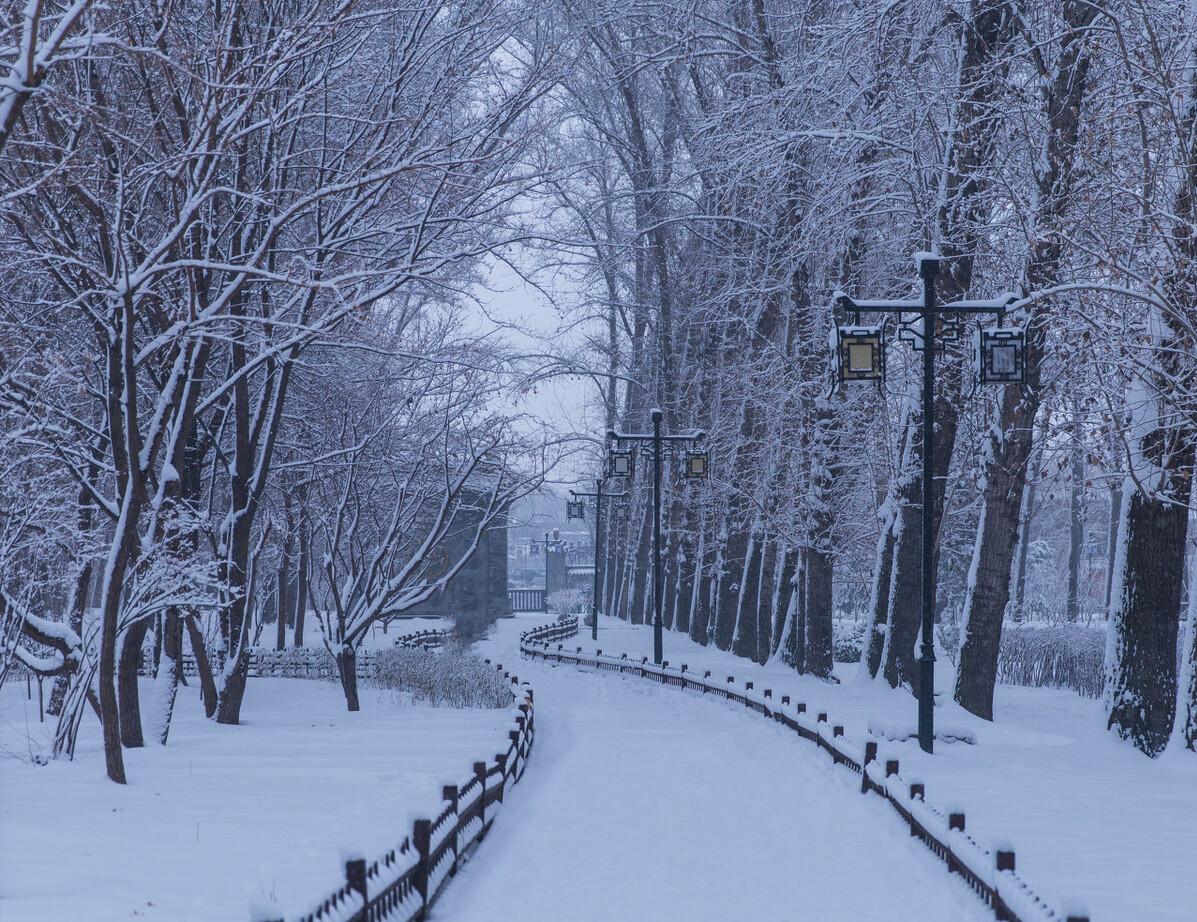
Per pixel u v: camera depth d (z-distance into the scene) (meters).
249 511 21.97
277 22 17.62
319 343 21.02
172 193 17.50
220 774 15.27
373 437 26.77
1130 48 19.28
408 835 9.44
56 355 15.38
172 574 17.45
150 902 8.20
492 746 18.66
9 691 28.53
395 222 19.53
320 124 21.53
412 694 30.84
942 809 13.14
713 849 12.12
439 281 21.55
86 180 14.40
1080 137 19.23
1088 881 9.94
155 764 16.11
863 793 14.77
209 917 7.89
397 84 19.62
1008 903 8.27
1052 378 21.47
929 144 27.09
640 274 53.94
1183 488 17.94
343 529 28.22
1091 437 18.52
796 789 15.79
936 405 26.78
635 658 39.72
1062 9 21.69
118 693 18.33
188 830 11.21
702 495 47.47
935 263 18.34
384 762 16.86
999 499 23.94
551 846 12.34
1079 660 40.47
